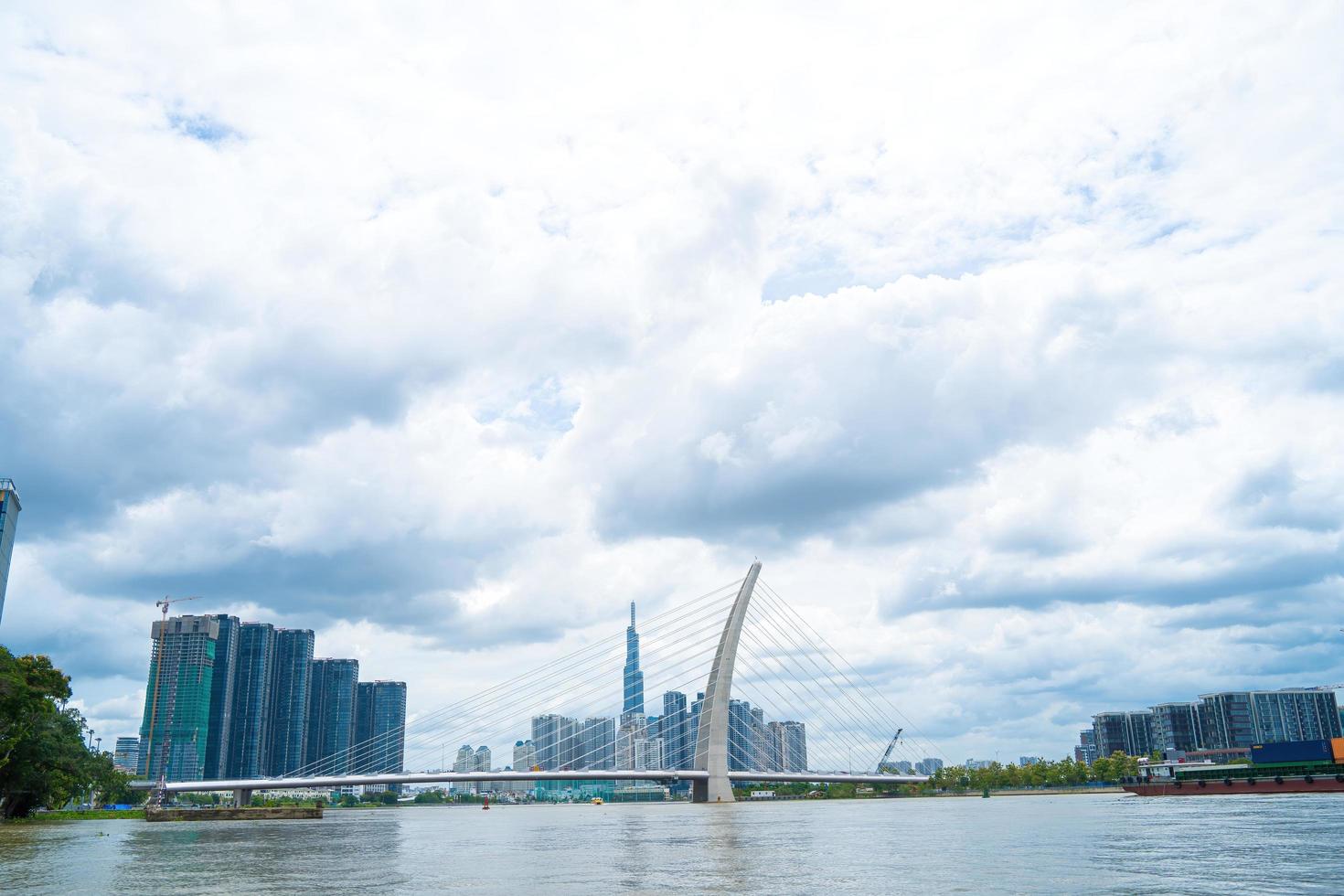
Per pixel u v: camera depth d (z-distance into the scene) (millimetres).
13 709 112250
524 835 102625
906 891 40312
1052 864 50375
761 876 48000
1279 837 64000
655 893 41094
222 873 52250
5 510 192000
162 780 176750
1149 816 104375
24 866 57125
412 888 44594
